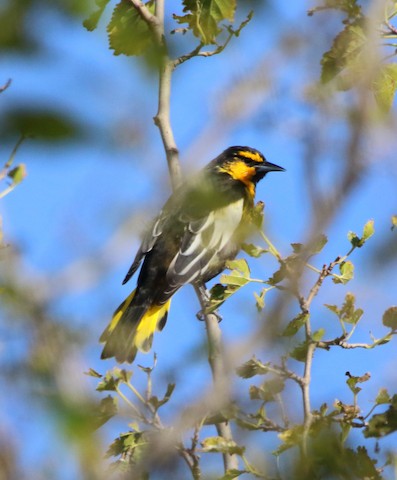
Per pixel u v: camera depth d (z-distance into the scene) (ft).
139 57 11.83
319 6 16.74
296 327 22.74
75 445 12.32
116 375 24.71
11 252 15.05
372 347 23.85
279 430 22.62
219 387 14.33
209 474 22.70
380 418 23.29
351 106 14.34
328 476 20.48
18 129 10.32
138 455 24.25
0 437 11.96
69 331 13.23
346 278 23.82
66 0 10.77
